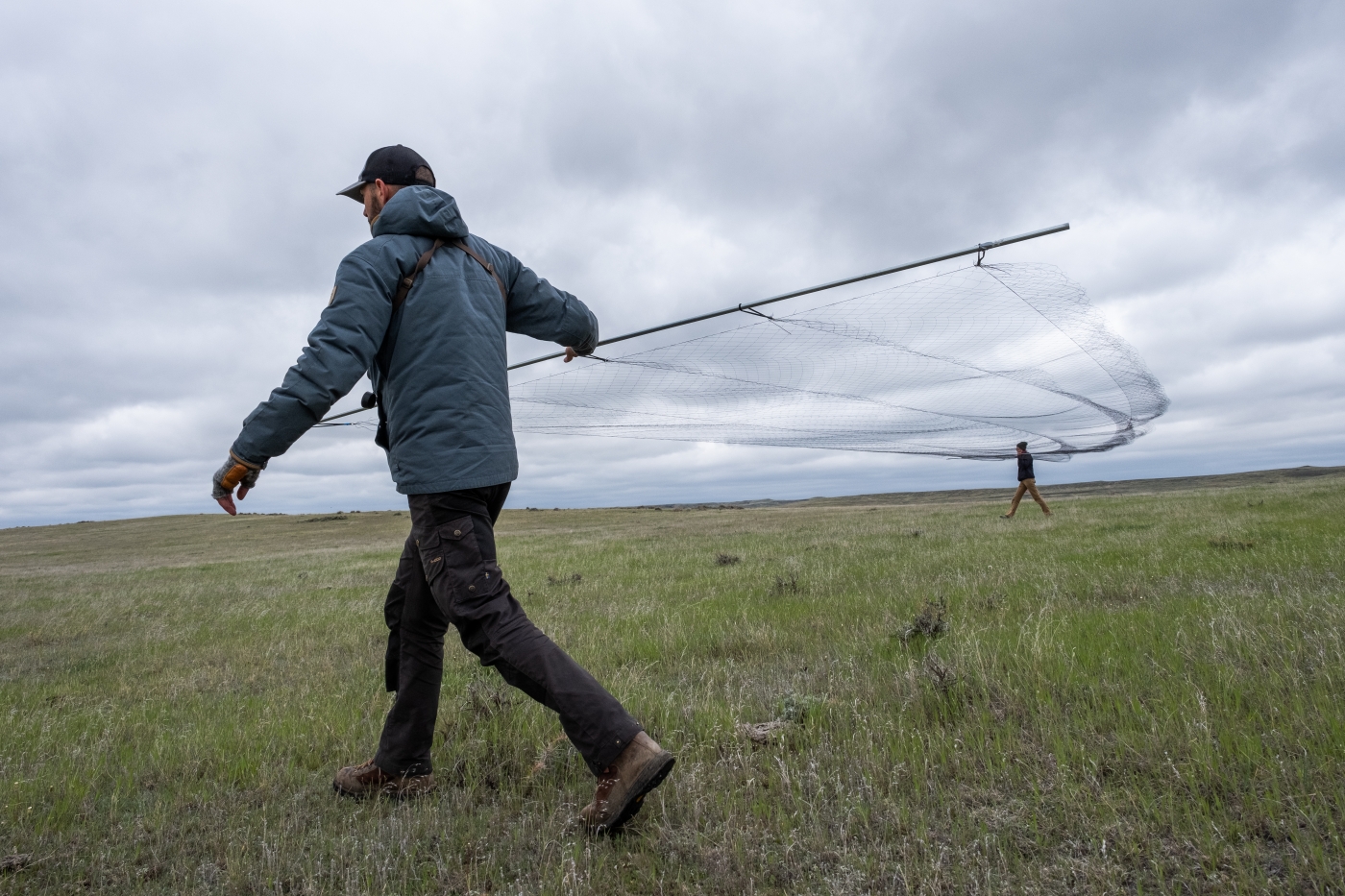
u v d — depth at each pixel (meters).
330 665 5.15
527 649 2.07
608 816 2.00
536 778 2.52
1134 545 7.94
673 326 3.73
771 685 3.61
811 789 2.25
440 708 3.40
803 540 13.19
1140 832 1.83
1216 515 10.95
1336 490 13.88
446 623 2.49
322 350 1.99
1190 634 3.56
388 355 2.23
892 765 2.37
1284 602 4.12
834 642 4.37
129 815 2.52
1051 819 1.96
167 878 2.05
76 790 2.69
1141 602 4.78
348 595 9.84
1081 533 9.88
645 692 3.44
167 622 8.34
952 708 2.89
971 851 1.85
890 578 7.07
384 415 2.36
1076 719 2.57
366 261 2.14
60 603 10.86
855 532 13.90
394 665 2.54
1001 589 5.74
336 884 1.94
